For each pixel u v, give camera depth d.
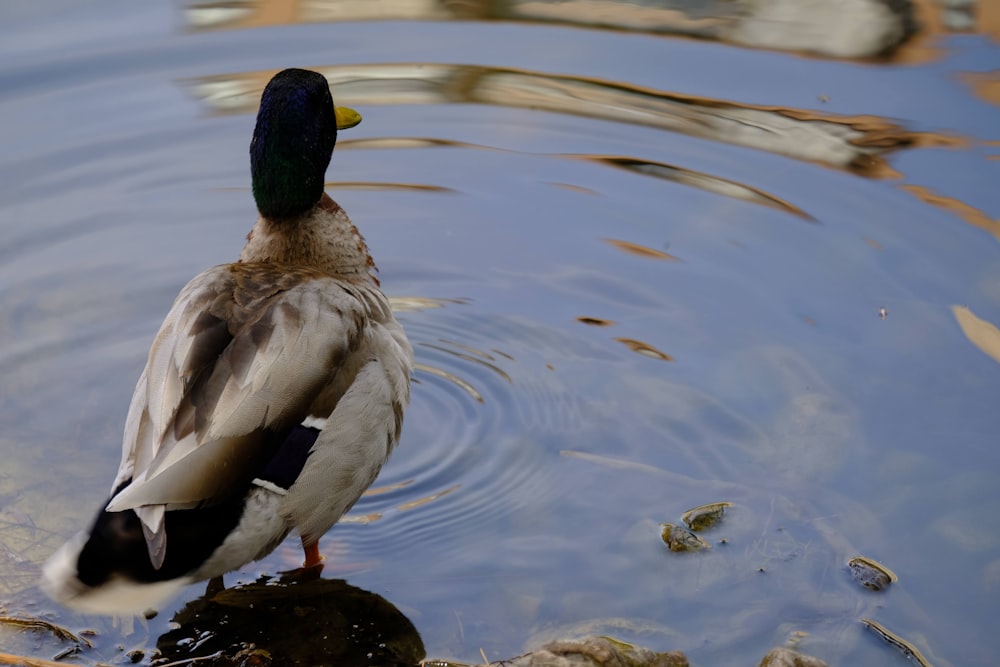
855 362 5.59
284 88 4.99
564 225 6.70
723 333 5.85
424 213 6.81
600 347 5.81
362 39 8.27
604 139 7.37
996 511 4.73
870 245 6.40
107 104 7.50
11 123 7.27
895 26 8.46
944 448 5.06
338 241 5.15
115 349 5.69
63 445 5.07
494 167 7.17
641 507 4.83
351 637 4.21
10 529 4.59
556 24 8.55
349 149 7.30
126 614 4.29
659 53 8.20
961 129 7.27
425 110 7.64
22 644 4.11
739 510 4.79
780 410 5.32
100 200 6.77
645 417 5.34
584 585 4.44
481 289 6.25
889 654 4.12
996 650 4.13
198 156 7.16
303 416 4.14
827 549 4.58
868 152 7.12
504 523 4.78
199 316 4.16
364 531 4.75
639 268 6.36
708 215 6.73
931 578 4.45
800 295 6.09
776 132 7.35
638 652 4.03
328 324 4.29
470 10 8.69
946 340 5.70
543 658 3.93
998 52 8.02
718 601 4.36
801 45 8.25
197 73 7.81
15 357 5.58
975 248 6.31
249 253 5.18
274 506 4.09
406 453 5.22
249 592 4.43
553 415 5.40
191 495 3.78
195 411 3.90
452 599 4.38
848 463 5.01
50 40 8.02
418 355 5.79
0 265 6.21
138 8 8.48
